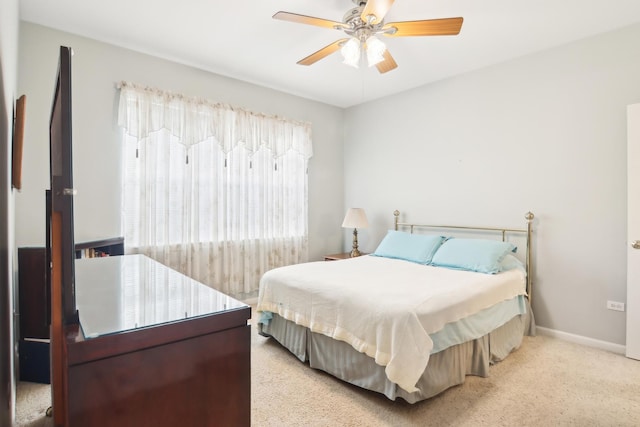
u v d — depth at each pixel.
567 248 3.03
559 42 2.99
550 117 3.11
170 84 3.36
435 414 1.93
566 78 3.02
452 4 2.41
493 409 1.98
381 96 4.45
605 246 2.84
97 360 0.84
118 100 3.07
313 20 2.10
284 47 3.09
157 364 0.92
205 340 1.01
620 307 2.76
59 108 1.02
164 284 1.48
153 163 3.22
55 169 1.15
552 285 3.12
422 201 4.08
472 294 2.31
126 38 2.93
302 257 4.42
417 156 4.12
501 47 3.08
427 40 2.95
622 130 2.75
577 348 2.84
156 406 0.92
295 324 2.64
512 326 2.82
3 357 1.37
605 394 2.13
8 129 1.60
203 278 3.57
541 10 2.50
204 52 3.19
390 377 1.84
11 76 1.78
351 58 2.28
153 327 0.92
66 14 2.56
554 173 3.10
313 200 4.64
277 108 4.20
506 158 3.39
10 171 1.75
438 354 2.06
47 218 1.41
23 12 2.53
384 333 1.94
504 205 3.41
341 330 2.19
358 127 4.79
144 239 3.17
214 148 3.60
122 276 1.67
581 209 2.95
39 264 2.25
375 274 2.78
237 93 3.84
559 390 2.18
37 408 1.98
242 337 1.08
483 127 3.54
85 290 1.35
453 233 3.80
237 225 3.79
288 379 2.34
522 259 3.29
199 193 3.52
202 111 3.53
